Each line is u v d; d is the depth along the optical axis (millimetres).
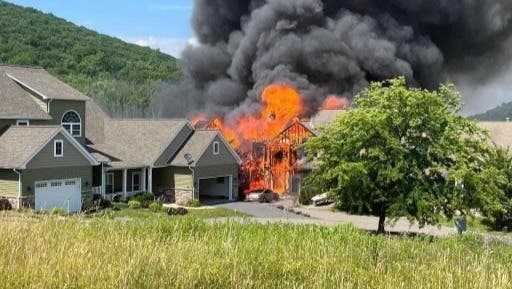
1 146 29109
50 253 7656
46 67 96625
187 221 12266
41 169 29094
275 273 7766
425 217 21516
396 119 22016
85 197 31453
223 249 9195
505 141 39031
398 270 8555
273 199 38594
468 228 28672
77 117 35250
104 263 7324
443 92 23406
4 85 32969
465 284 7664
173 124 38219
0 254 7406
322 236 11898
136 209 31766
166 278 6891
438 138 22172
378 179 21469
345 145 22297
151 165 36000
